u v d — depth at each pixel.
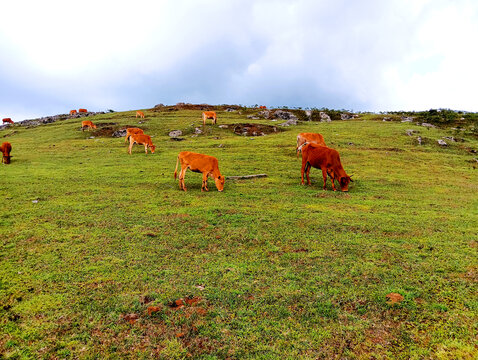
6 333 4.68
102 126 40.22
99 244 7.98
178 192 14.03
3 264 6.83
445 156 25.42
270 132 35.59
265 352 4.39
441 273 6.71
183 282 6.21
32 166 19.86
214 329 4.85
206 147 27.77
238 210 11.27
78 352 4.34
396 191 15.48
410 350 4.45
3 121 57.84
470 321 5.09
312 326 4.95
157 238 8.47
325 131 34.09
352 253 7.70
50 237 8.35
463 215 11.38
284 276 6.49
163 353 4.34
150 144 25.31
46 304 5.41
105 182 15.75
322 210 11.64
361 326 4.95
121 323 4.96
